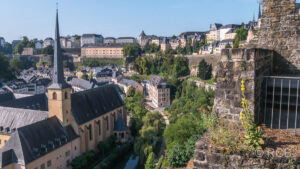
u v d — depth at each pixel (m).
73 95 85.19
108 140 88.88
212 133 12.91
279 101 14.33
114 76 198.38
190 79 164.25
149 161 55.84
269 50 16.59
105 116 93.56
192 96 124.31
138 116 103.56
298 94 13.84
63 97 72.50
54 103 72.75
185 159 50.03
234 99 13.38
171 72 182.12
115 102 103.75
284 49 17.59
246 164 11.58
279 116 14.31
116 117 101.31
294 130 13.66
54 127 70.44
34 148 61.34
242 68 13.19
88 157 76.25
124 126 95.81
